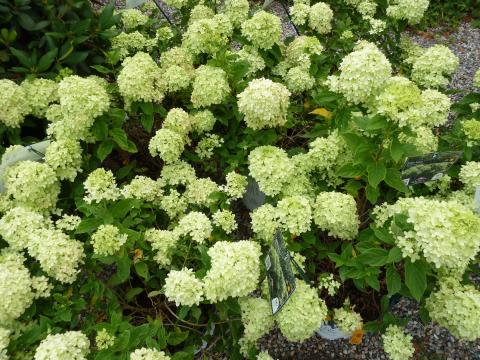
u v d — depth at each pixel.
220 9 1.65
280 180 0.87
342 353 0.99
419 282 0.69
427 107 0.99
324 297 0.91
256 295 0.98
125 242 0.77
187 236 0.84
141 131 1.23
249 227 1.15
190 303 0.69
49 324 0.70
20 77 1.15
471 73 1.81
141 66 1.01
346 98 0.86
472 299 0.72
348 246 0.81
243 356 0.86
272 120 0.93
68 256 0.76
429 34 2.07
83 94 0.89
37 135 1.18
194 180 0.97
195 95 1.03
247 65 1.06
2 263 0.73
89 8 1.23
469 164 0.94
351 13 1.52
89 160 1.02
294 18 1.34
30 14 1.16
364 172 0.83
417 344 1.00
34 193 0.86
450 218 0.64
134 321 0.87
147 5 1.57
